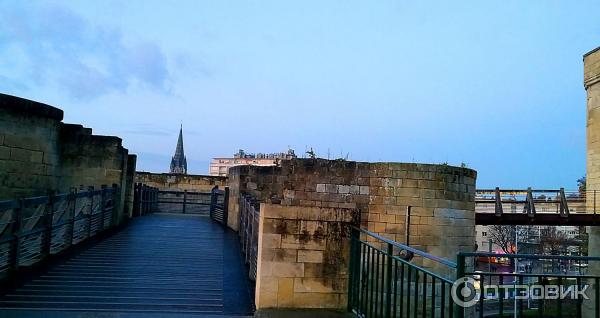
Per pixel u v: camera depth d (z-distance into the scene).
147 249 11.38
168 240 12.95
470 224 16.02
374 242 15.10
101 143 15.26
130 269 9.16
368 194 15.47
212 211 20.56
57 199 9.76
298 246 6.40
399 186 15.23
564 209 17.69
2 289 7.26
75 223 11.75
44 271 8.58
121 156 15.48
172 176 24.56
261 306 6.26
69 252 10.40
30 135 12.81
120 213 15.62
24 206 8.23
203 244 12.63
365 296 5.70
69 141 14.93
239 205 14.97
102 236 12.91
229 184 18.45
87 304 6.74
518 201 18.80
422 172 15.21
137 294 7.44
